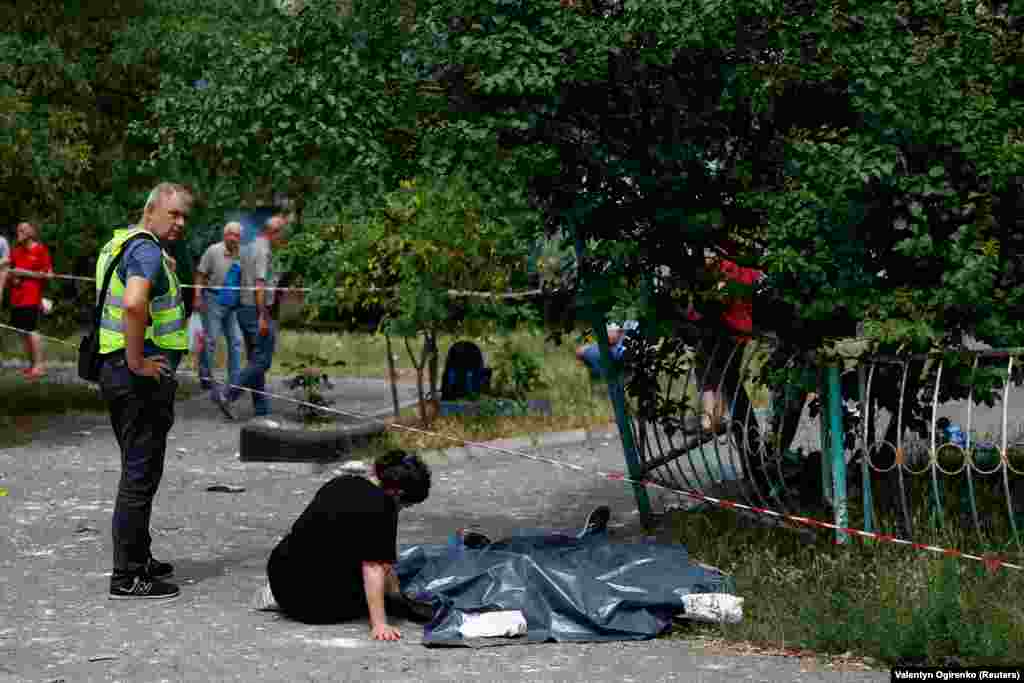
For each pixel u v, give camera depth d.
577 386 17.84
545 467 13.18
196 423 16.50
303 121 8.79
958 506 9.54
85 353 8.27
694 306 9.20
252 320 16.83
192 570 8.98
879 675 6.52
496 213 8.66
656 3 7.93
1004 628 6.77
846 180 7.73
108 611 7.87
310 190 16.75
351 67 8.74
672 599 7.47
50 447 14.30
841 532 8.41
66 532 10.13
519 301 14.11
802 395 9.81
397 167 9.17
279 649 7.03
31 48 18.56
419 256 13.76
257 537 10.05
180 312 8.48
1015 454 11.14
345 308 14.74
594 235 9.13
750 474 9.45
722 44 8.14
